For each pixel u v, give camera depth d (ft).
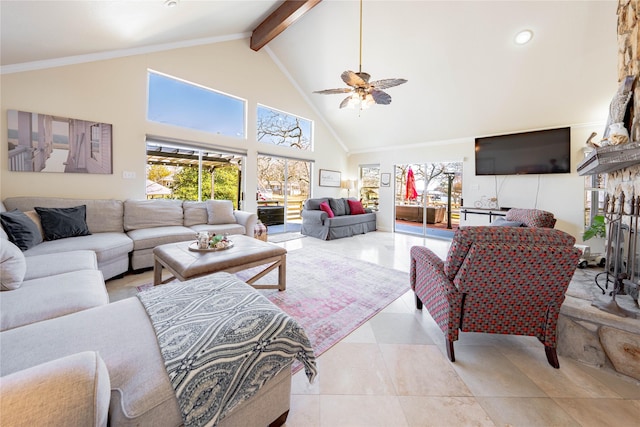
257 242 9.04
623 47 6.21
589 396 4.28
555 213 14.23
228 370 3.02
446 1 10.79
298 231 20.36
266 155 17.69
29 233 7.66
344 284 9.20
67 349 2.94
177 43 13.09
